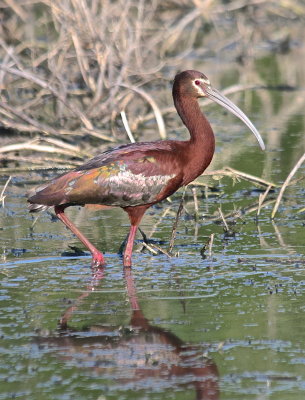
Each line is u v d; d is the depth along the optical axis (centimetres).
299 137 2056
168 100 2378
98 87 2084
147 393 844
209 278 1178
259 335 972
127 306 1074
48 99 2194
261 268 1217
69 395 841
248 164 1828
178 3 2973
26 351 943
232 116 2344
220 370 890
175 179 1274
